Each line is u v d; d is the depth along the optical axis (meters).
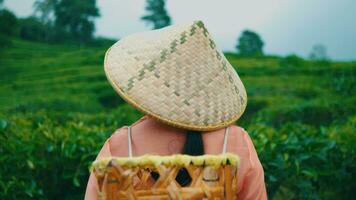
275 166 4.30
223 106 1.91
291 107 12.59
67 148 4.39
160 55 1.89
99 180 1.70
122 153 1.94
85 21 50.38
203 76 1.90
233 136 1.93
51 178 4.42
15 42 40.28
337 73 21.86
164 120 1.84
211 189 1.69
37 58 34.12
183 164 1.68
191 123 1.85
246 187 1.93
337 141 4.75
